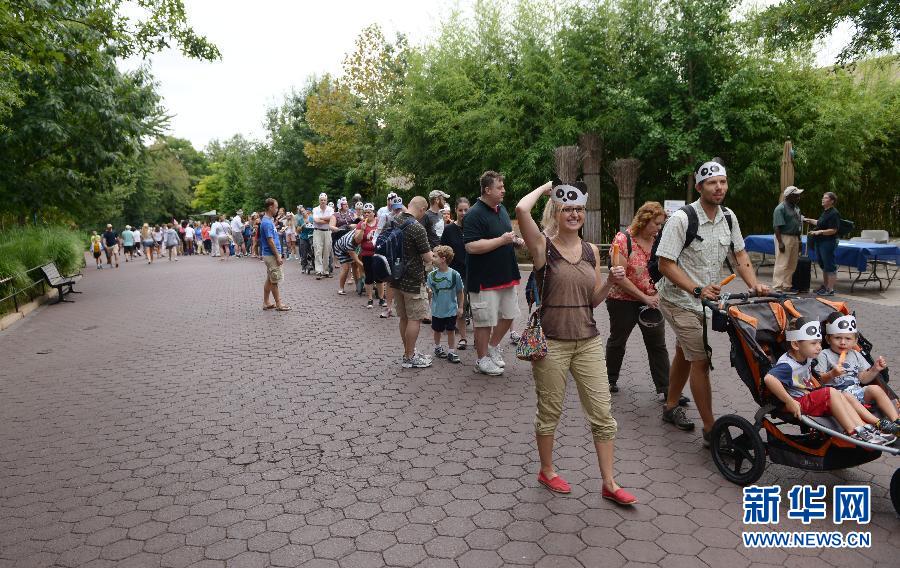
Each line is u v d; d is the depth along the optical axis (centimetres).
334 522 357
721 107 1429
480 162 1817
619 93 1453
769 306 414
